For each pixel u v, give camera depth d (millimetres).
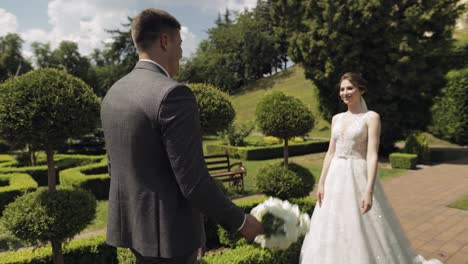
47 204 2979
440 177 9953
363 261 2865
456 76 14789
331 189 3223
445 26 12539
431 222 5621
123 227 1368
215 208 1215
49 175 3145
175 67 1472
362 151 3211
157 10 1392
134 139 1230
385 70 12703
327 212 3178
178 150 1159
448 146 18469
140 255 1372
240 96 48500
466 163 12578
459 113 14781
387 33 12352
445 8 12273
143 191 1262
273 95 5344
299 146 16531
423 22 12258
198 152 1209
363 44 12961
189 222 1328
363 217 3057
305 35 13781
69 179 8859
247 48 59062
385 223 3088
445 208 6465
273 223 1531
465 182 9070
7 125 2838
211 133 4941
